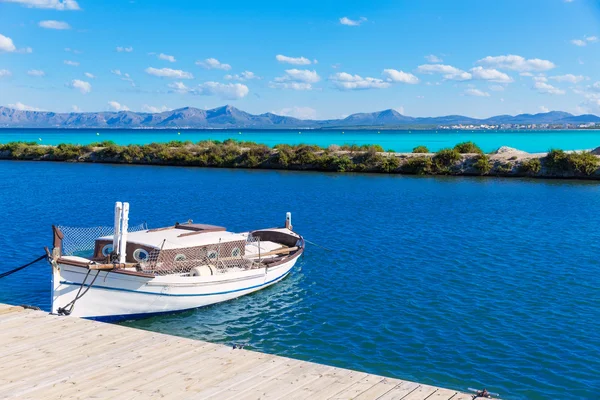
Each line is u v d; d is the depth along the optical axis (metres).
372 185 61.72
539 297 21.36
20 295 21.53
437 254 28.56
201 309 20.52
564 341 17.09
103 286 18.19
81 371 11.70
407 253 28.83
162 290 19.25
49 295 21.59
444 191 56.09
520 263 26.62
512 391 13.93
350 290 22.55
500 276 24.39
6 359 12.29
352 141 180.38
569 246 30.31
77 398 10.45
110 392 10.72
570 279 23.84
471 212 42.47
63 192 54.72
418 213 42.00
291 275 24.89
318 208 44.62
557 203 47.25
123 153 95.19
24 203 46.88
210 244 21.69
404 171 76.44
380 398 10.57
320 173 76.69
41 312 15.74
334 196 52.19
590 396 13.73
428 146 138.62
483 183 63.66
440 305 20.47
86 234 31.78
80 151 99.19
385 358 15.90
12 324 14.66
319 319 19.25
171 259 20.50
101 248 20.84
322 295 21.94
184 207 45.09
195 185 61.47
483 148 129.12
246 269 22.19
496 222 37.97
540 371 15.06
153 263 19.94
